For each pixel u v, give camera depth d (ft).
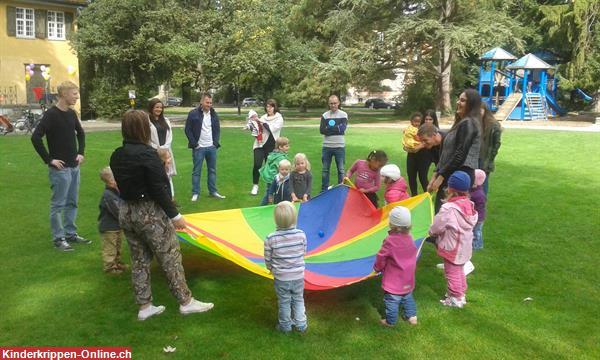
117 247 19.25
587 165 43.93
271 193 27.48
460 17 103.71
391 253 14.94
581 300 16.89
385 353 13.62
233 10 97.66
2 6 93.45
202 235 17.56
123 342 14.14
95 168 41.50
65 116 21.11
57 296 17.13
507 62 123.65
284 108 173.27
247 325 15.16
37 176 37.83
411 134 26.48
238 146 56.65
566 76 113.29
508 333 14.69
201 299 16.97
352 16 111.04
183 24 95.40
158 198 14.38
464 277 16.56
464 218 16.10
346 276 17.02
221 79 98.84
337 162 31.83
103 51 91.81
